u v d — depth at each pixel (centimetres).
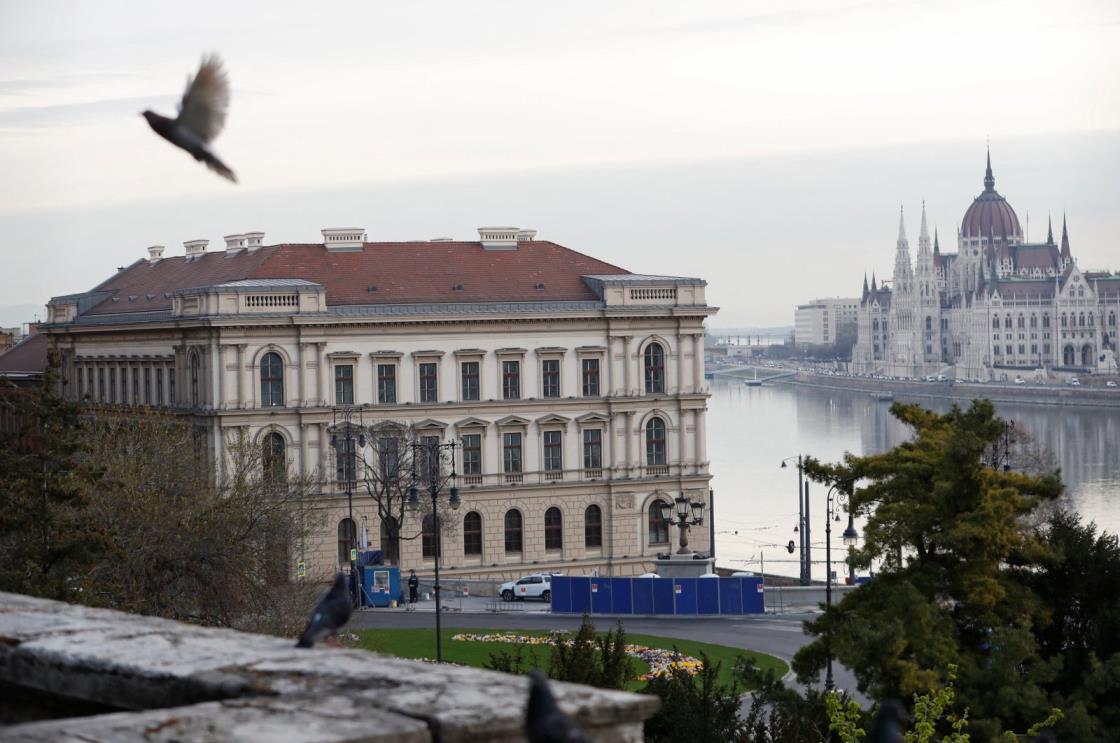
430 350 13888
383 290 14050
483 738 1161
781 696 5709
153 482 8475
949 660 5806
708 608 11938
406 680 1262
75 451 7200
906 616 5888
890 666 5700
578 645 5159
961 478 6284
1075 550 6328
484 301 14175
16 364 17462
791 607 12388
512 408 14088
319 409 13438
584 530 14312
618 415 14388
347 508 13500
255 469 11194
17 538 6788
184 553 7512
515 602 13050
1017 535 6234
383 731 1137
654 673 8306
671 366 14538
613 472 14362
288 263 14125
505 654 5275
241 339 13238
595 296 14575
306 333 13425
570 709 1188
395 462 13538
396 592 12662
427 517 13738
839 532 19138
